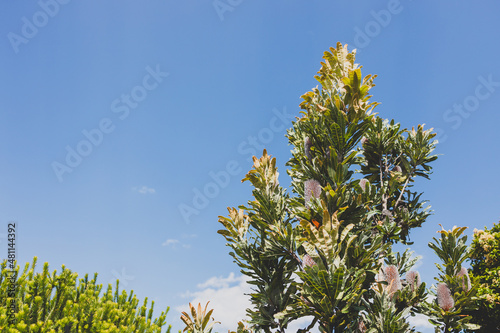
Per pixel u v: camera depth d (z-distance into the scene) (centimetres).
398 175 851
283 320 577
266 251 605
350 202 583
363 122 619
